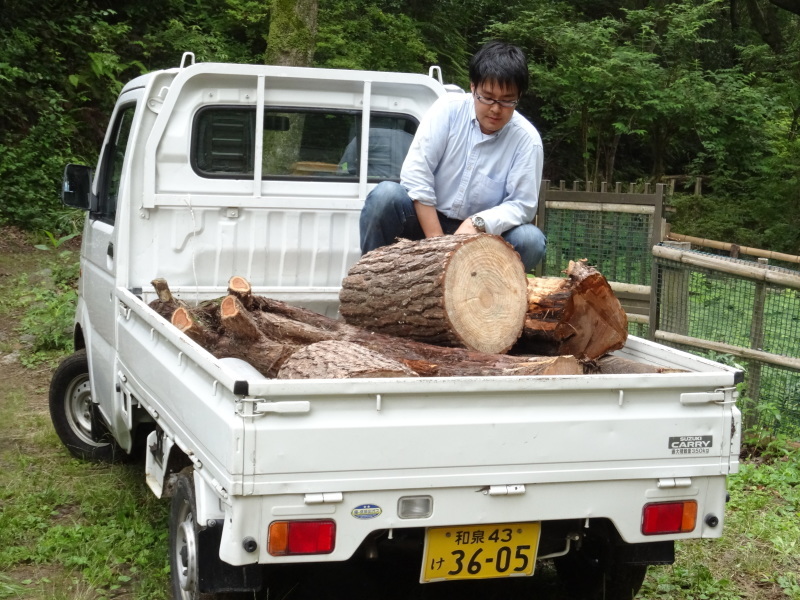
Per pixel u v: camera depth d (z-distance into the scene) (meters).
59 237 12.26
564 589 3.90
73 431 5.37
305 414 2.66
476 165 4.37
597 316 3.78
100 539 4.18
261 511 2.65
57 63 14.49
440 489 2.80
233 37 16.77
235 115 4.65
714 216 15.75
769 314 5.78
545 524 3.16
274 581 3.81
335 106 4.78
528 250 4.34
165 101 4.48
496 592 3.90
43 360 7.82
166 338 3.42
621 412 2.95
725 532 4.50
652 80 16.11
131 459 5.34
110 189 5.12
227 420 2.66
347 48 14.95
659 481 3.00
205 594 3.00
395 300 3.72
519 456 2.85
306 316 4.04
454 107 4.34
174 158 4.55
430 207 4.32
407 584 3.94
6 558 3.97
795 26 25.58
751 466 5.29
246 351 3.64
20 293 9.73
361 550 3.05
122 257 4.47
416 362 3.25
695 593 3.88
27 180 12.82
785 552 4.29
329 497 2.69
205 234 4.62
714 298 6.10
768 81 19.73
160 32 15.86
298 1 9.09
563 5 19.05
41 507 4.56
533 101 18.33
